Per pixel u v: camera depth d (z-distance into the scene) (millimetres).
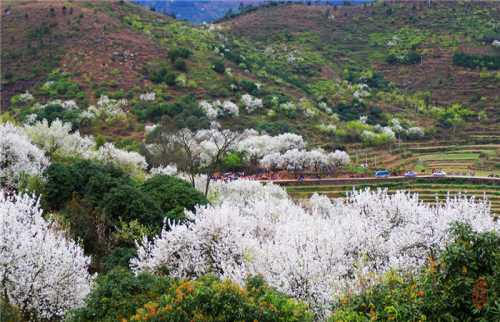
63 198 40656
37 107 101500
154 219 37594
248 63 147625
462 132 124375
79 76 115875
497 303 14156
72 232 35188
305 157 89312
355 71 169125
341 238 26688
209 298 16672
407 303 15750
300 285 22797
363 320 15492
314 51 181875
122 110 104688
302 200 62875
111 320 18062
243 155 91188
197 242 27234
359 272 21469
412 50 177000
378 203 33031
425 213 30094
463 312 15133
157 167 73812
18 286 21719
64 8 138625
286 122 115750
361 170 90625
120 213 37438
